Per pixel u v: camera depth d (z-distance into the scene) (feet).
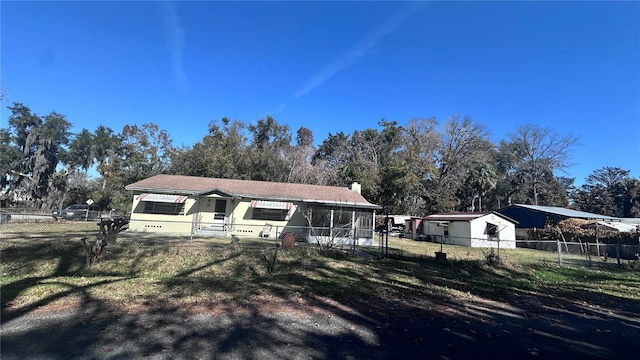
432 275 35.45
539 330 19.56
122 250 35.40
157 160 128.36
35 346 13.02
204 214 72.02
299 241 66.95
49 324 15.35
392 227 124.77
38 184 164.96
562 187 195.31
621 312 25.63
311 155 155.94
